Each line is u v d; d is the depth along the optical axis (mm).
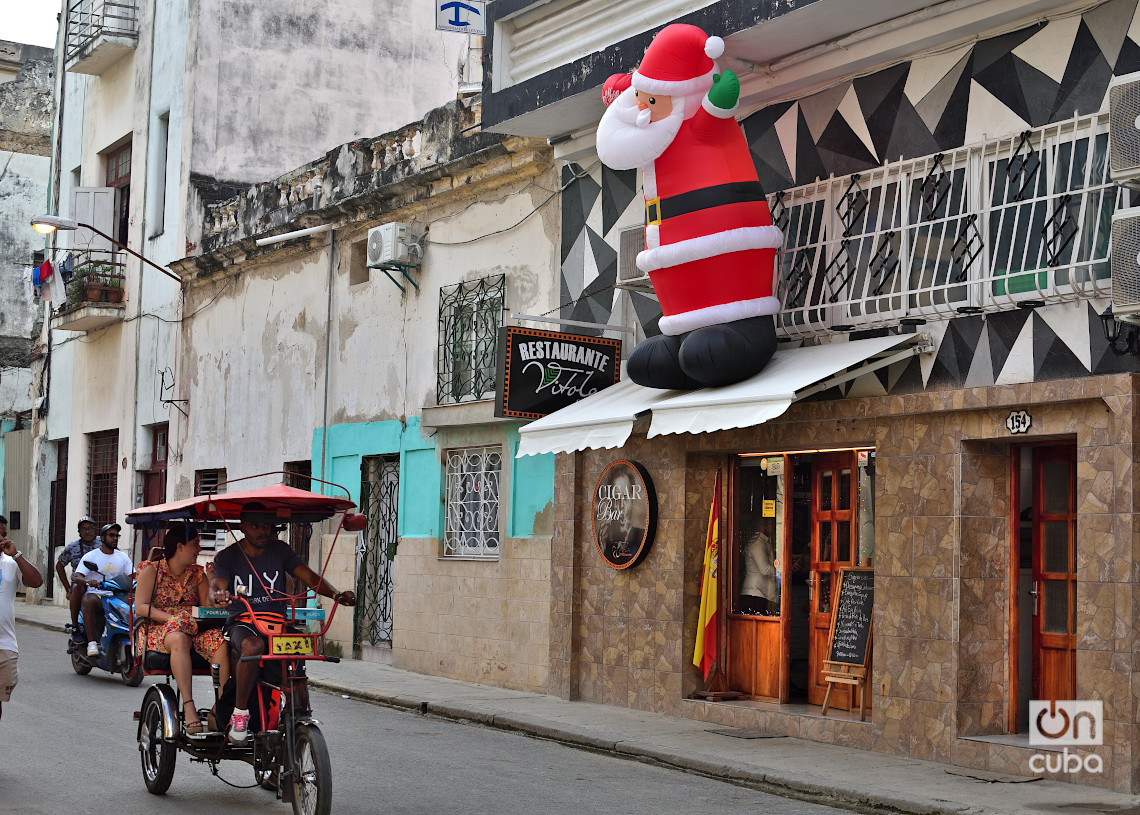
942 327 9859
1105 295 8734
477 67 22656
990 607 9695
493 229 15070
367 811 7914
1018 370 9305
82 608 14484
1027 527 9867
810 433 10844
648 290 12117
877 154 10562
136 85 24906
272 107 23172
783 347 11125
